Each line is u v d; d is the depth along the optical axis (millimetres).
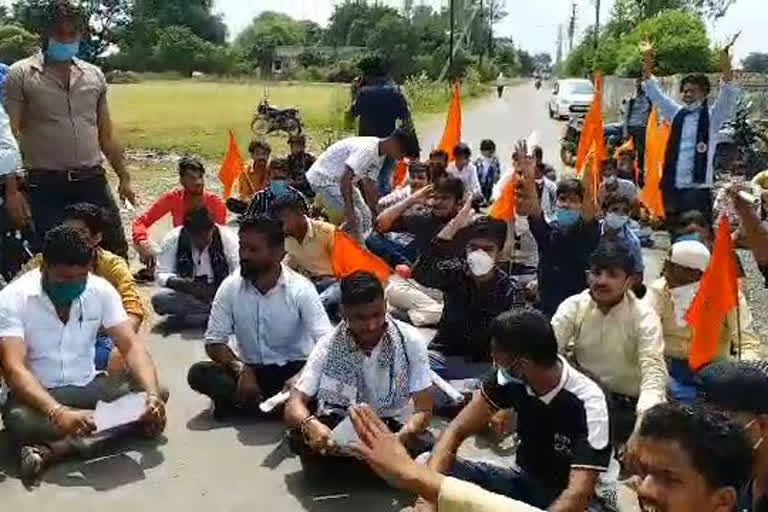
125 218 11266
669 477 1979
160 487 4359
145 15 70500
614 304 4711
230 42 81688
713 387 2766
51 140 6293
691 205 8820
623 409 4684
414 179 8625
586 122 8719
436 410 5262
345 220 7785
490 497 2387
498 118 32250
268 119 23781
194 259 6832
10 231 6152
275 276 5121
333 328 4898
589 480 3412
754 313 7707
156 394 4656
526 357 3439
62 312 4641
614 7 48188
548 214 8383
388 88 9992
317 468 4504
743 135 15117
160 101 35906
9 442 4777
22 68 6227
